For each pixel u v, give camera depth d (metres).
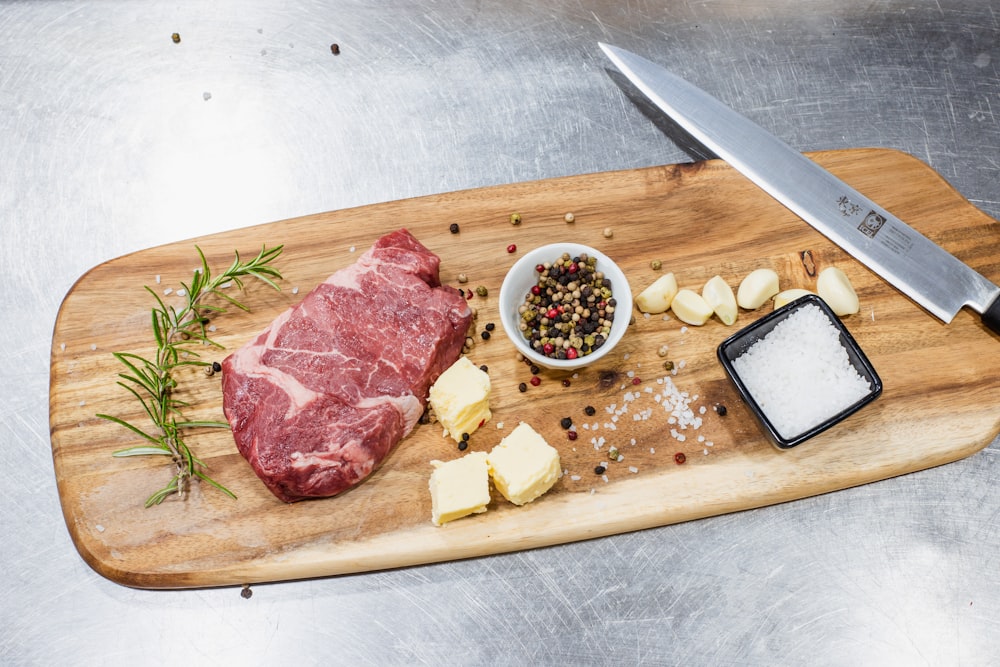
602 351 0.51
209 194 0.61
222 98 0.63
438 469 0.50
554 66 0.64
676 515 0.51
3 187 0.61
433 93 0.63
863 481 0.52
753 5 0.65
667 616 0.51
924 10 0.65
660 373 0.53
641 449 0.52
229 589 0.51
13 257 0.59
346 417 0.50
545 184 0.57
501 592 0.52
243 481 0.51
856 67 0.64
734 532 0.52
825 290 0.54
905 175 0.57
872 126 0.62
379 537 0.50
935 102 0.63
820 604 0.51
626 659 0.51
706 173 0.57
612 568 0.52
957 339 0.54
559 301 0.54
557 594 0.51
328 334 0.51
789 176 0.56
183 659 0.51
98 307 0.54
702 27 0.65
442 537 0.50
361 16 0.65
